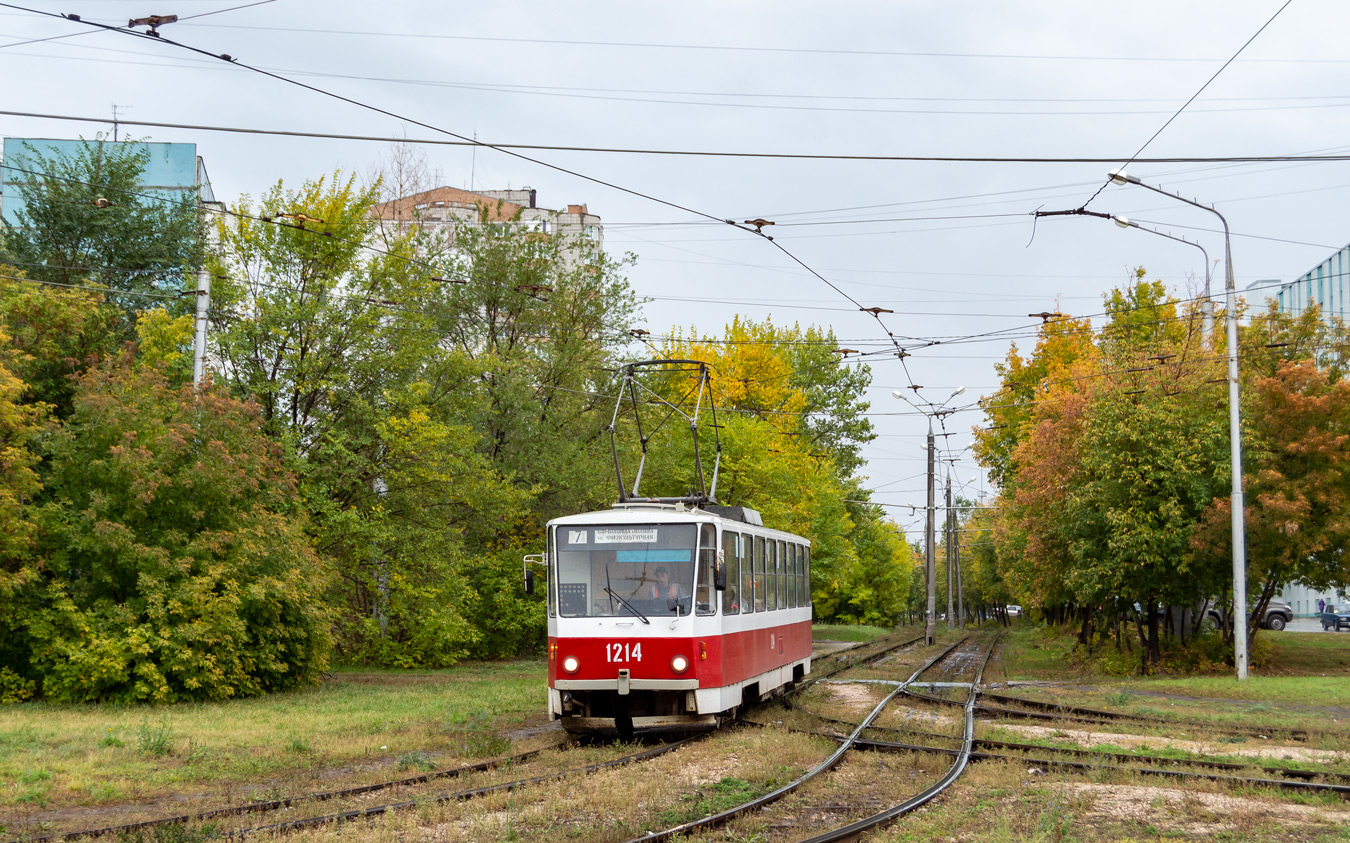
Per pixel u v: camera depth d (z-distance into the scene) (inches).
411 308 1165.1
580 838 345.7
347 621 1154.7
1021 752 530.3
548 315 1430.9
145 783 438.6
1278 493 1048.2
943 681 1059.3
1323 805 406.0
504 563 1342.3
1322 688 871.7
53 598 762.2
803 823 374.0
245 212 1115.3
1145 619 1330.0
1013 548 1515.7
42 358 892.0
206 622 769.6
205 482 796.6
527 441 1350.9
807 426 2812.5
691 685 582.6
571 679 588.7
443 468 1136.2
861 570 2992.1
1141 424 1089.4
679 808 387.9
